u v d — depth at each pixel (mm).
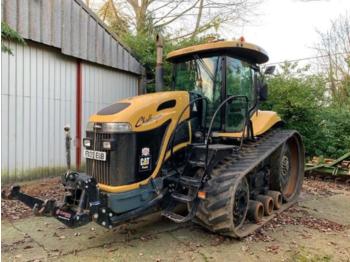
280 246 3914
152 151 3891
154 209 3947
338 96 14227
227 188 3883
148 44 9742
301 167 6137
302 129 9500
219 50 4676
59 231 4195
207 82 4805
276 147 4852
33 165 6785
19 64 6449
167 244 3883
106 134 3693
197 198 3902
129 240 3977
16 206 5078
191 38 10805
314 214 5285
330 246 3975
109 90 8602
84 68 7852
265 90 5188
